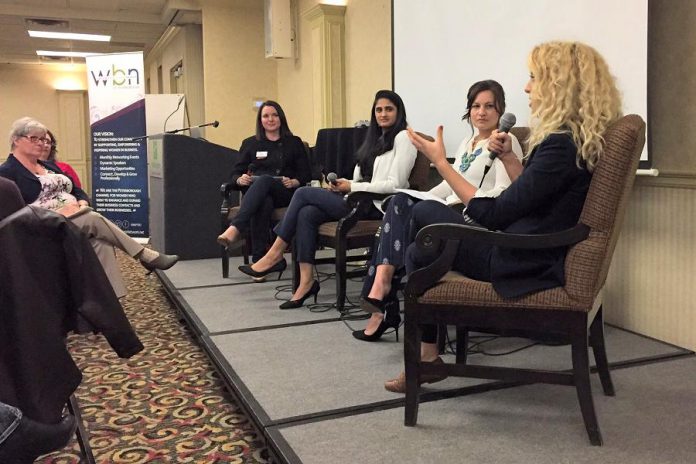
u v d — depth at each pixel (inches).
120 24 354.0
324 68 214.1
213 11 291.1
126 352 53.2
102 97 253.8
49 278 48.8
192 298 128.9
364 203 114.1
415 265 69.8
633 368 82.1
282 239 122.0
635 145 57.2
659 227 93.3
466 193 72.1
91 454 62.7
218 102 294.0
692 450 58.3
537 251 61.0
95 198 258.7
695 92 85.8
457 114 133.3
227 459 65.8
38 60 480.7
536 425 64.6
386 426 64.9
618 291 101.2
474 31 126.0
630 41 91.2
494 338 97.7
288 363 86.6
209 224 184.1
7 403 45.4
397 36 154.3
